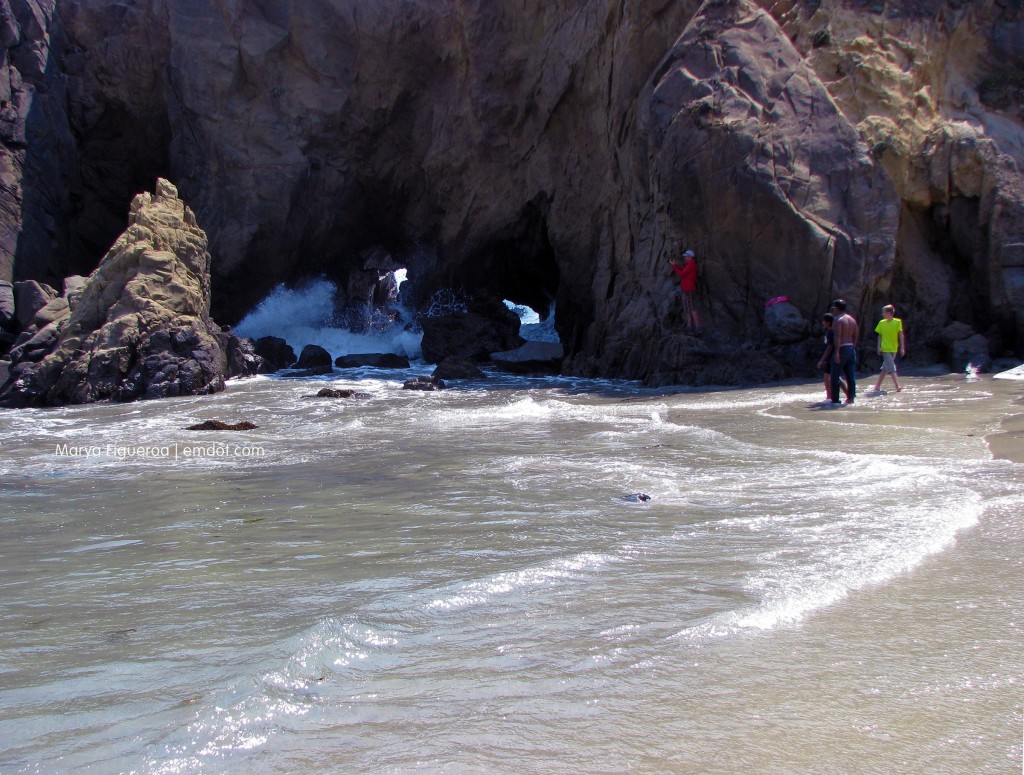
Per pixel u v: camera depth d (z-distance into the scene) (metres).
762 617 3.57
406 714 2.78
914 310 18.12
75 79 27.89
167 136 29.11
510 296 31.19
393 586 4.27
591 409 13.55
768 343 17.66
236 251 27.73
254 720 2.75
